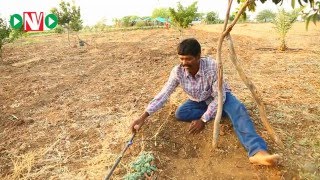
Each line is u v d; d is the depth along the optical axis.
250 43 14.70
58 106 5.64
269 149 3.75
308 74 7.30
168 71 7.99
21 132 4.59
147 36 20.12
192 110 4.21
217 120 3.60
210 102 4.09
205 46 13.01
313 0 2.80
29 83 7.43
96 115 5.04
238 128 3.60
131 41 16.75
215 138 3.67
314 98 5.44
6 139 4.40
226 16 3.41
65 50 13.50
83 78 7.71
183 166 3.59
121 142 4.05
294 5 2.82
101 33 25.84
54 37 23.02
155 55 10.71
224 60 9.09
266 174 3.37
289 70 7.79
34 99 6.12
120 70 8.41
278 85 6.29
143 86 6.63
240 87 6.08
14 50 14.50
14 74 8.59
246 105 4.96
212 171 3.49
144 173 3.40
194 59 3.53
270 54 10.69
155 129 4.28
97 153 3.90
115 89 6.49
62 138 4.33
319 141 3.92
